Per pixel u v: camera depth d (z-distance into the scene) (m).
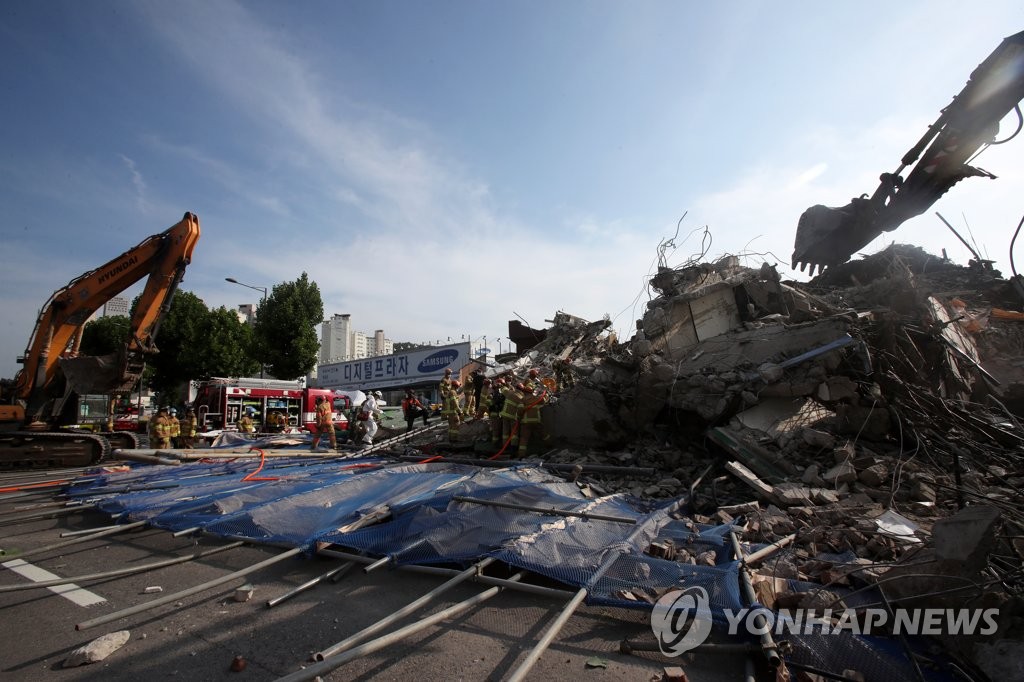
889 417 8.01
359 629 3.76
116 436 16.33
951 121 4.80
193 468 10.88
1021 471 6.54
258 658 3.38
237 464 11.55
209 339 36.66
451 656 3.33
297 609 4.13
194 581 4.84
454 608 3.38
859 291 12.41
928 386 8.76
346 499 6.89
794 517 5.66
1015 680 2.62
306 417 26.55
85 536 5.75
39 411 13.88
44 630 3.89
